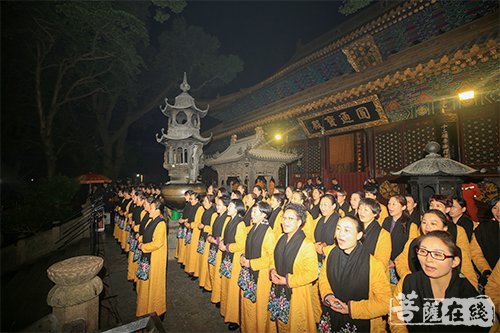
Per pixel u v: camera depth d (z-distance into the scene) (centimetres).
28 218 884
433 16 907
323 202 473
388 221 453
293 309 308
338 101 989
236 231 435
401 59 970
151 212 482
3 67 1658
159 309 448
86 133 2531
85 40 1541
